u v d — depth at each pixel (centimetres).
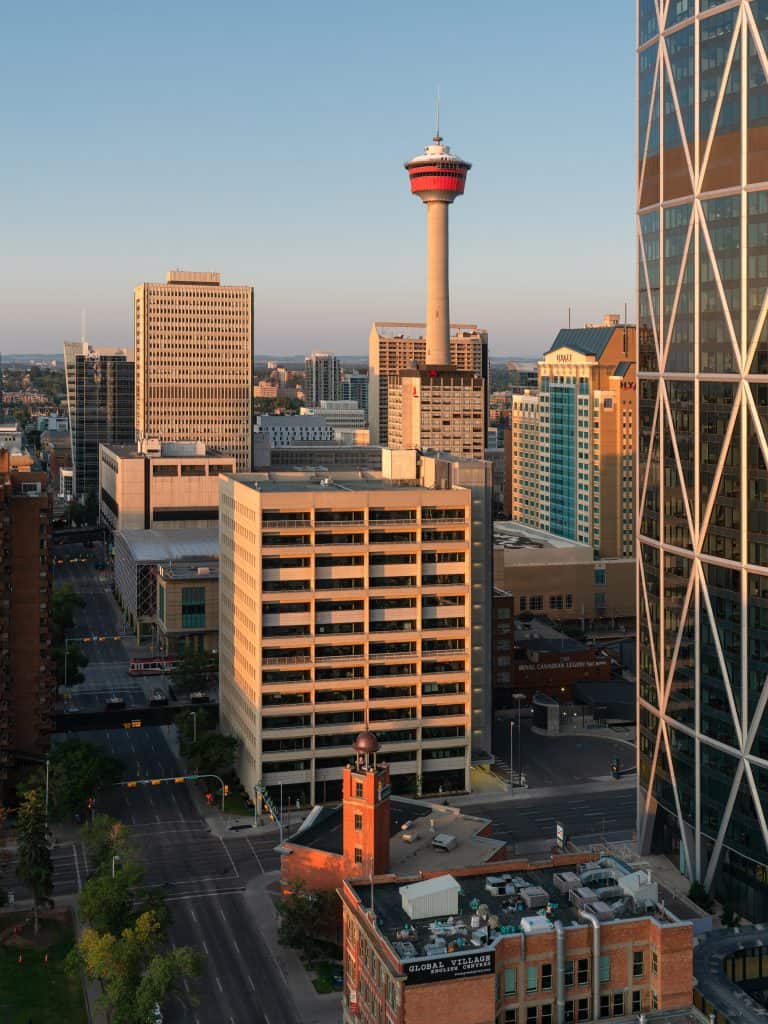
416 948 11981
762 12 16612
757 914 17438
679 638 18938
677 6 18488
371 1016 12544
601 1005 12244
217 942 17175
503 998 11919
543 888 13462
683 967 12294
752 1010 12875
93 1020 15138
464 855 17538
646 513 19962
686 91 18288
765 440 16838
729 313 17412
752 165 16888
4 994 15612
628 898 13038
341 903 16712
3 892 18412
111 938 14950
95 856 18562
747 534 17225
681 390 18700
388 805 17112
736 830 17675
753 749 17275
